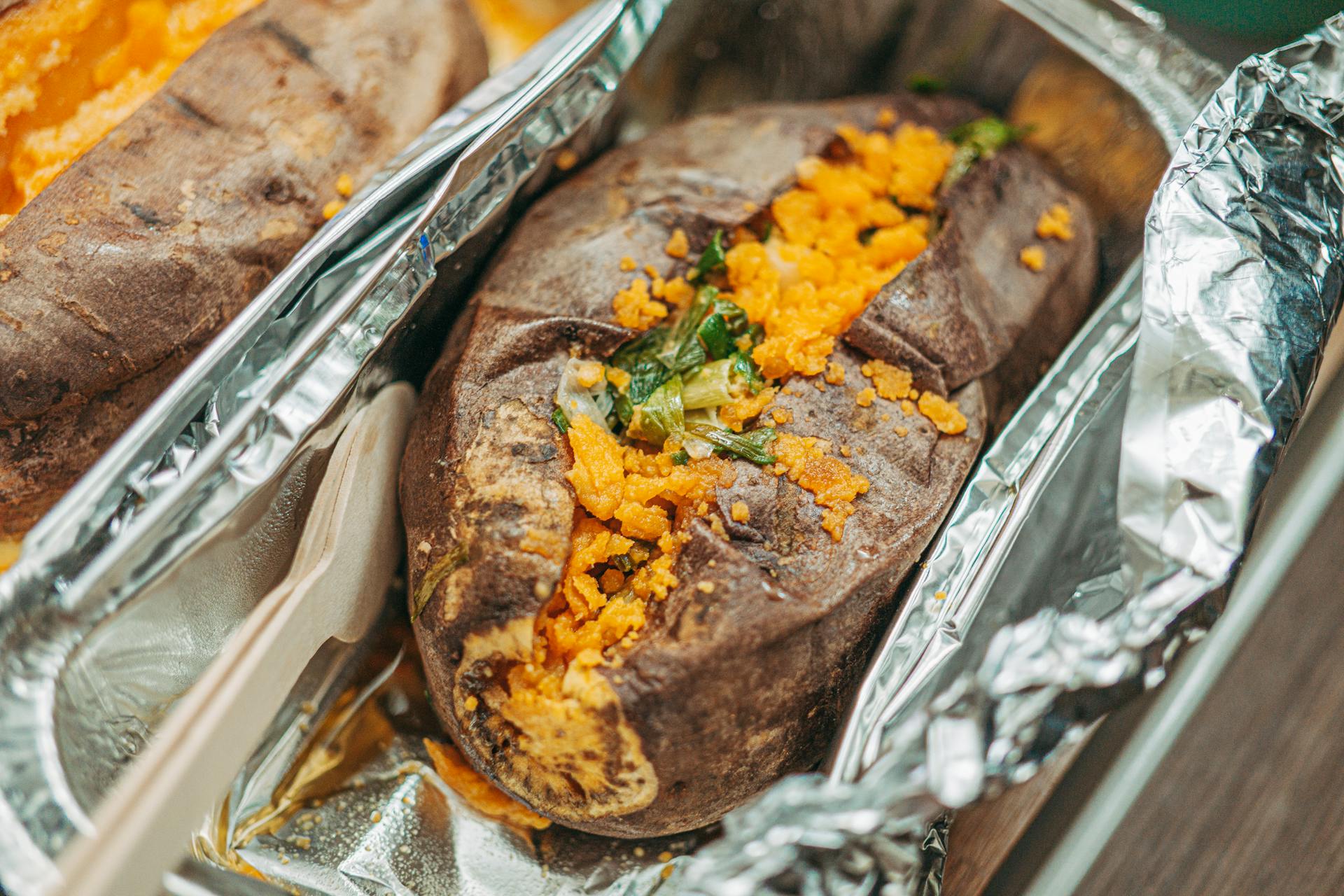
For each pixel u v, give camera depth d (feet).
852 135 0.83
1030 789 0.77
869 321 0.73
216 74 0.78
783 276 0.77
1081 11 0.86
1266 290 0.72
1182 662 0.80
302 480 0.72
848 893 0.66
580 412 0.72
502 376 0.73
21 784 0.63
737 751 0.69
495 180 0.78
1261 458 0.69
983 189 0.81
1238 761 0.84
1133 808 0.83
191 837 0.71
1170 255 0.72
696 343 0.74
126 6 0.80
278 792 0.77
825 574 0.69
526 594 0.68
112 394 0.75
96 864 0.60
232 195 0.76
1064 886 0.77
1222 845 0.83
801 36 0.92
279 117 0.78
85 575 0.65
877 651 0.71
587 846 0.75
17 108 0.77
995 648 0.67
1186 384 0.70
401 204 0.75
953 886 0.75
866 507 0.70
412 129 0.83
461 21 0.86
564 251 0.77
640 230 0.78
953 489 0.72
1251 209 0.73
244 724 0.67
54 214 0.73
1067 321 0.82
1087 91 0.87
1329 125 0.75
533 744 0.69
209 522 0.68
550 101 0.78
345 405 0.73
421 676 0.80
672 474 0.70
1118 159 0.87
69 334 0.72
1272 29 0.94
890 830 0.64
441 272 0.77
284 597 0.71
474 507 0.70
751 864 0.63
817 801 0.63
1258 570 0.81
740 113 0.85
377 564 0.77
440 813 0.76
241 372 0.72
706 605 0.67
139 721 0.71
